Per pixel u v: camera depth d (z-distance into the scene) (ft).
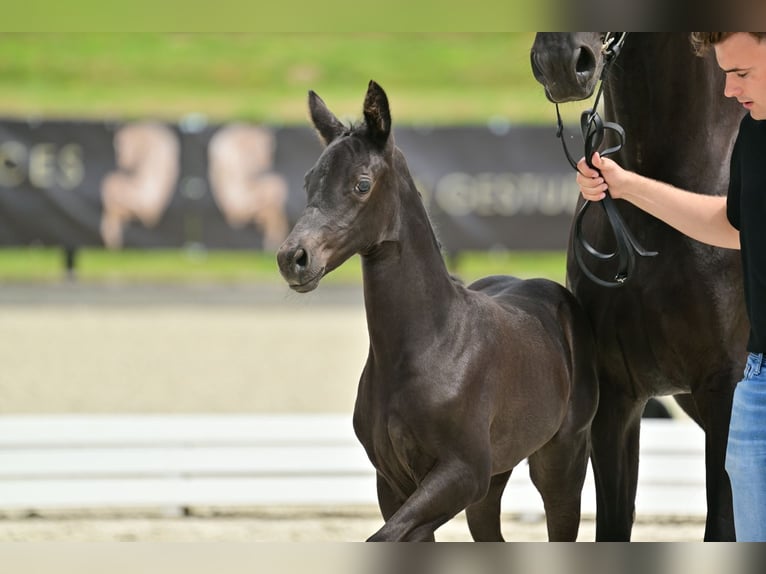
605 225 22.68
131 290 83.66
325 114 20.29
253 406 47.91
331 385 53.47
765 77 16.60
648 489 35.45
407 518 18.67
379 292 19.94
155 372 56.49
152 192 78.43
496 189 77.30
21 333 67.72
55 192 77.71
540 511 35.14
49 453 35.60
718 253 21.27
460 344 20.04
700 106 21.99
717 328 21.27
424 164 77.10
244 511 36.04
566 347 22.45
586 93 19.51
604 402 23.08
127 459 35.81
